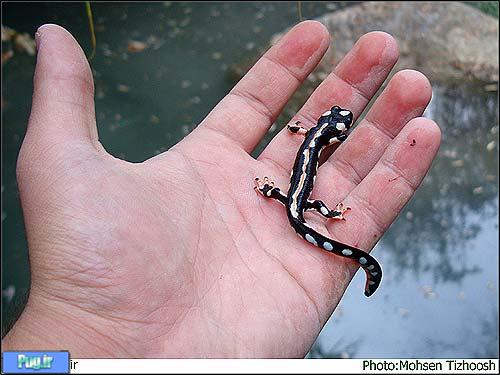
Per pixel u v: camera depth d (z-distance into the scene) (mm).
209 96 481
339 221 227
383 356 334
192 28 547
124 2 567
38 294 177
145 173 206
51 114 193
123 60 510
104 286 175
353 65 260
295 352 196
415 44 516
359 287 366
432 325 349
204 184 223
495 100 489
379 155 245
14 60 498
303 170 237
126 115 460
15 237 376
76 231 176
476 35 523
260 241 215
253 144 251
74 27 539
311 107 269
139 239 181
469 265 380
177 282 185
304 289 205
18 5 536
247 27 550
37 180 184
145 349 177
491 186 431
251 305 194
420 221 408
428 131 221
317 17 554
